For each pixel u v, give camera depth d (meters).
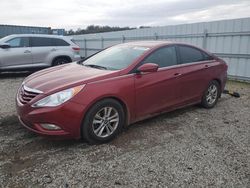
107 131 3.85
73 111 3.43
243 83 9.04
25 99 3.62
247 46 8.93
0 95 6.73
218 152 3.61
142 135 4.15
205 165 3.25
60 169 3.09
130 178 2.94
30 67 10.24
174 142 3.91
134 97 4.06
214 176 3.01
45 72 4.37
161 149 3.67
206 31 10.12
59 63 10.90
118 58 4.48
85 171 3.06
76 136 3.57
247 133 4.35
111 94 3.73
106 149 3.63
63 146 3.68
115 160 3.33
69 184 2.81
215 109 5.70
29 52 10.10
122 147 3.71
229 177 3.00
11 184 2.78
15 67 9.95
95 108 3.61
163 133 4.25
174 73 4.64
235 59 9.39
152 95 4.32
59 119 3.38
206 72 5.37
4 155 3.39
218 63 5.73
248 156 3.52
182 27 11.05
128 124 4.12
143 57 4.28
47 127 3.42
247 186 2.84
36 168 3.10
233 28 9.23
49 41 10.61
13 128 4.30
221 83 5.87
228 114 5.37
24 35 10.09
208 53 5.62
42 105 3.38
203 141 3.97
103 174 3.01
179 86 4.79
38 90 3.53
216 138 4.11
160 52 4.57
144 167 3.18
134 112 4.14
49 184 2.80
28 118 3.47
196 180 2.93
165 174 3.03
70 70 4.27
